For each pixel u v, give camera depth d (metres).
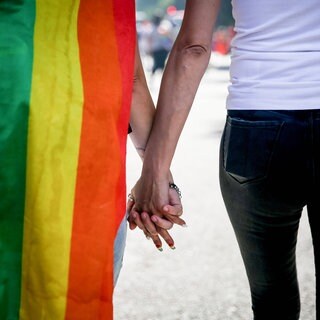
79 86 1.87
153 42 20.77
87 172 1.88
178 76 2.30
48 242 1.82
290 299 2.46
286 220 2.30
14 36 1.82
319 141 2.17
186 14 2.29
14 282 1.83
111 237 1.93
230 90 2.28
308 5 2.13
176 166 8.56
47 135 1.82
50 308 1.84
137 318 3.90
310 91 2.15
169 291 4.29
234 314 3.96
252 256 2.39
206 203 6.52
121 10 2.00
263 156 2.20
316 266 2.32
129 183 7.53
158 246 2.45
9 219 1.81
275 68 2.17
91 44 1.93
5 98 1.80
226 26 42.06
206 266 4.73
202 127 12.33
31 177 1.81
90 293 1.89
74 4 1.92
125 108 1.98
